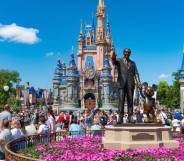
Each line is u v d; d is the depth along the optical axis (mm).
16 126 17891
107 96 131375
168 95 137250
